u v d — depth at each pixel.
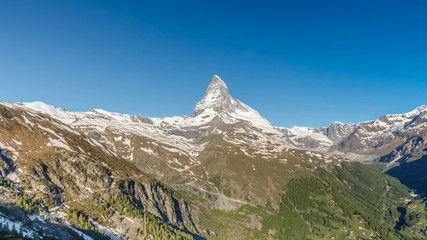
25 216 165.12
